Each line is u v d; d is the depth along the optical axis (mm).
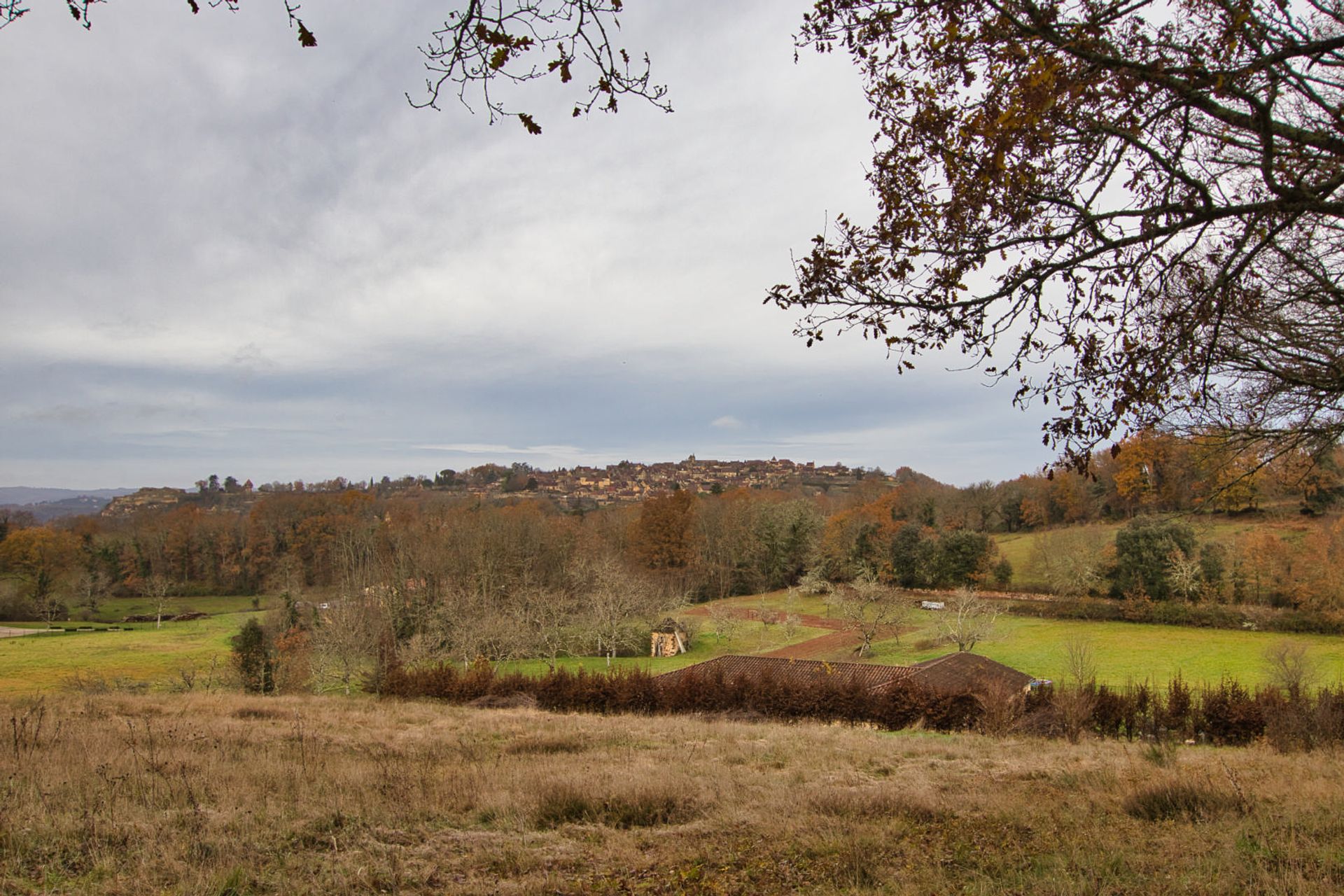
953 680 33219
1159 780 10125
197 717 18734
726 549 85875
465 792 9656
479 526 72312
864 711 25359
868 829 8258
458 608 54688
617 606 58469
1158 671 44875
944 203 6258
